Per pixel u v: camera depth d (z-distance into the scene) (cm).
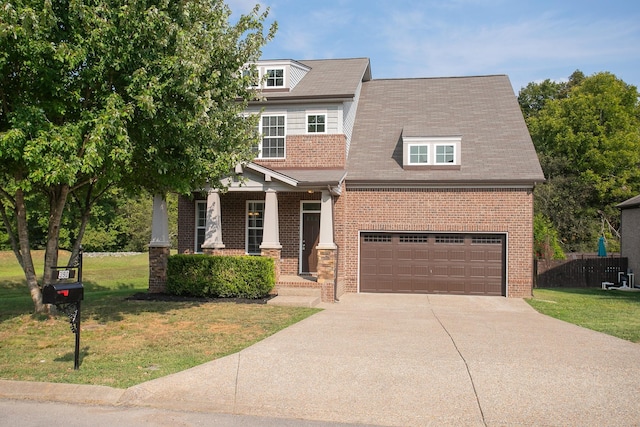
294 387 750
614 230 4078
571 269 2466
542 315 1441
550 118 4212
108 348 959
